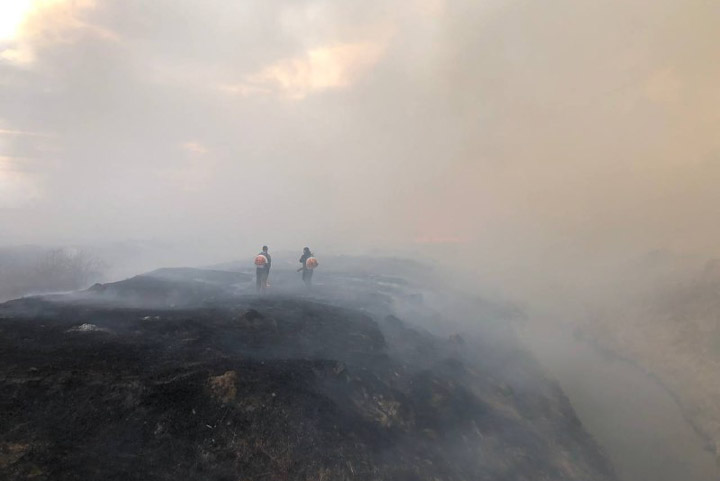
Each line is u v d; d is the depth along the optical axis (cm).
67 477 597
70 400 758
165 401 793
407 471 899
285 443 802
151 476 648
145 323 1246
